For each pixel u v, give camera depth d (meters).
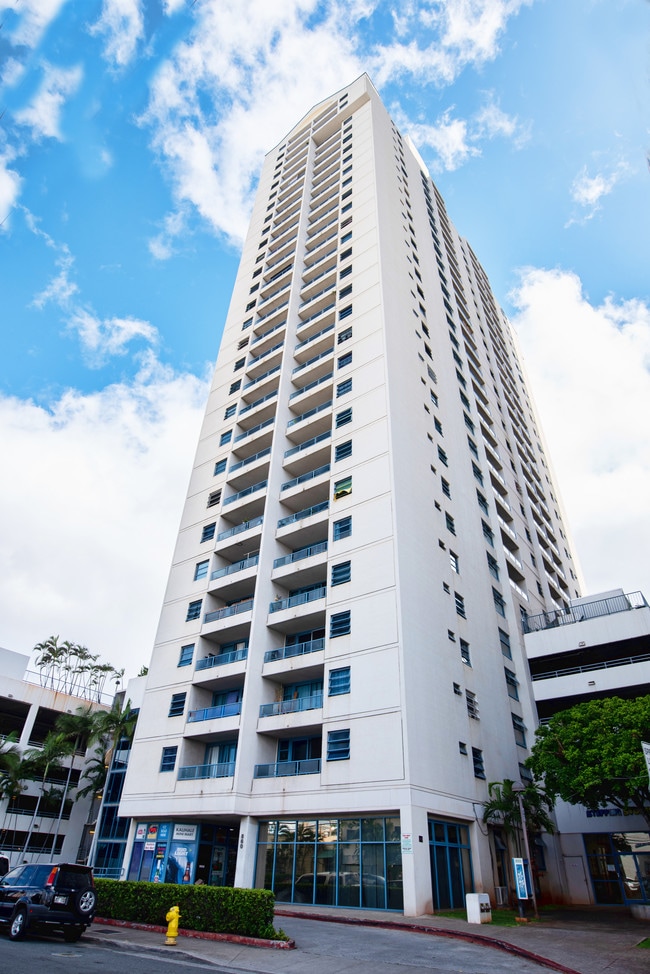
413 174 62.78
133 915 19.83
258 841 27.27
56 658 78.25
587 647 33.88
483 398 54.53
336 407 37.12
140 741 33.88
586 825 30.66
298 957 14.61
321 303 45.44
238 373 47.69
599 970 12.77
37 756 50.03
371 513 31.06
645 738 22.11
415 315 45.72
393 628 26.95
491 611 37.69
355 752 25.42
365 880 23.33
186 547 40.22
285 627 32.59
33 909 16.19
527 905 27.97
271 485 36.62
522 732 35.56
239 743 28.62
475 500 42.28
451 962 14.01
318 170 60.69
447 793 25.66
